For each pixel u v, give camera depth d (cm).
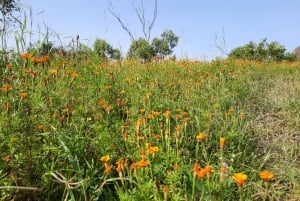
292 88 784
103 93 500
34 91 426
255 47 1827
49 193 288
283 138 481
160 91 566
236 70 965
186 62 966
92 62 617
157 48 1072
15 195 269
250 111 578
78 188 290
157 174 314
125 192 283
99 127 367
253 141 446
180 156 355
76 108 413
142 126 397
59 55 650
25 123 326
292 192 344
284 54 2392
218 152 391
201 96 570
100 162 327
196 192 293
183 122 431
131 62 840
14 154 293
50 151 307
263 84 843
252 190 341
